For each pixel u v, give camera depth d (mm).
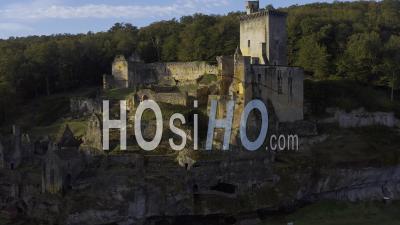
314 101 173500
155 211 130875
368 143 157875
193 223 133750
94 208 127125
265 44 170500
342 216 135250
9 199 143500
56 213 129125
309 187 143250
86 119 181750
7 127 191125
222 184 136250
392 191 153125
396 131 170875
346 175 146750
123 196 128500
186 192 132250
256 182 138375
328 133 162500
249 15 175375
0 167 147500
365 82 190875
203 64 189250
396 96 190750
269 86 158000
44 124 192000
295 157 147375
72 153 133625
